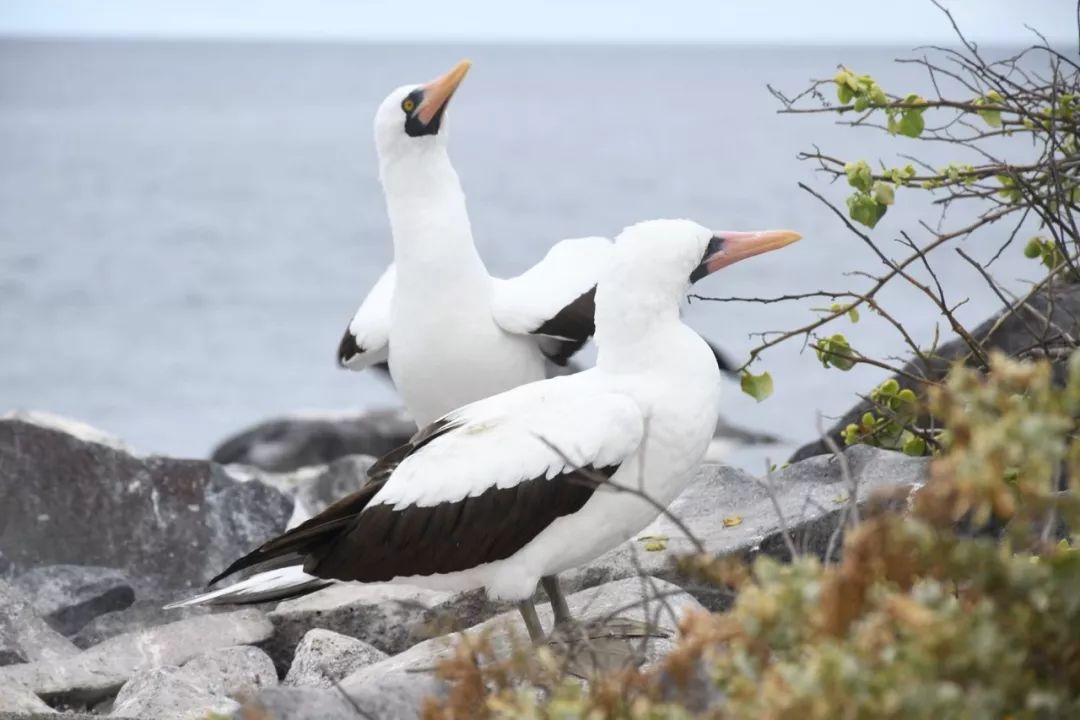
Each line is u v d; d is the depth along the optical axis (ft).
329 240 266.16
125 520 47.47
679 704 22.49
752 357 39.19
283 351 155.33
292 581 34.01
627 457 31.30
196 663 35.14
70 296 194.70
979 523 21.03
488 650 24.99
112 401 131.34
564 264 43.19
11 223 293.84
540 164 457.68
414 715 25.98
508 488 31.17
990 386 20.89
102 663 36.40
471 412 32.76
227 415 126.00
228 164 480.23
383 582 32.96
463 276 41.45
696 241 32.01
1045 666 21.50
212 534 47.98
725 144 536.01
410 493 31.81
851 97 39.06
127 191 373.40
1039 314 39.93
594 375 32.42
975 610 20.51
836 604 20.59
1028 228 175.52
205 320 177.06
